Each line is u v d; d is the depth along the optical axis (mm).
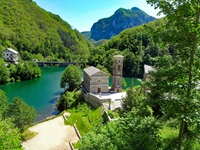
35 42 187000
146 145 15172
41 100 69812
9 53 131625
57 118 50469
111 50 150500
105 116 45281
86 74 69312
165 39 12219
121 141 16062
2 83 93625
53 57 187875
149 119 17188
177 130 18844
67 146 37344
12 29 183625
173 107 11945
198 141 13773
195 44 11461
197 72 11875
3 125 16094
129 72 129750
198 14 11023
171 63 13055
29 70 104750
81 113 53219
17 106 38438
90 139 17953
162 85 12414
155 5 12031
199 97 11516
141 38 154250
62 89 85250
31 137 40188
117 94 64438
